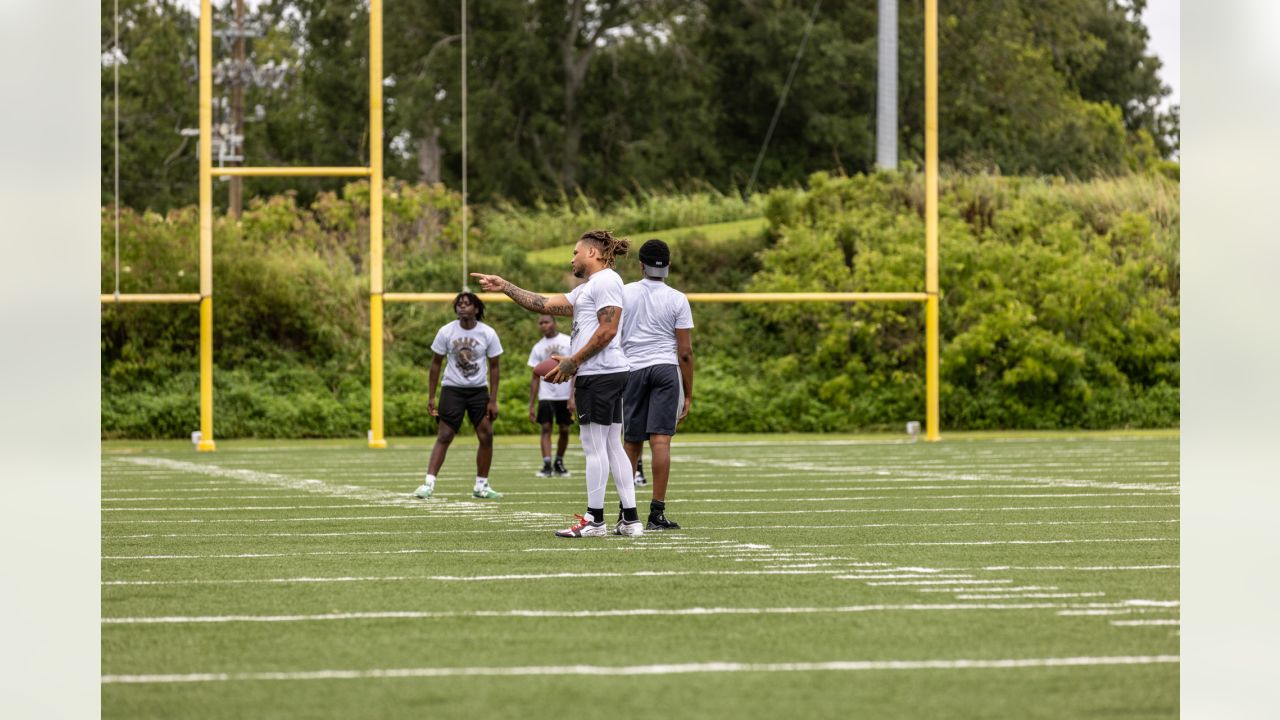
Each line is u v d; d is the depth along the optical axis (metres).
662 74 108.38
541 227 88.62
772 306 78.81
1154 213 82.31
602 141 108.94
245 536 25.53
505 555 22.45
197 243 74.50
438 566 21.16
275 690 12.99
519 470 44.88
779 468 45.16
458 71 103.00
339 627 16.06
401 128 101.62
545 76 105.75
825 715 12.03
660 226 89.75
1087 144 112.81
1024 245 77.50
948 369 74.88
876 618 16.59
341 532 26.12
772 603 17.66
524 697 12.67
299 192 101.25
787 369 76.00
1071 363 74.88
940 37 111.38
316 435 71.06
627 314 26.44
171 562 21.78
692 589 18.80
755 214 90.62
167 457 54.00
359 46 103.00
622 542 24.23
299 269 77.25
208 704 12.49
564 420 42.16
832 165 110.19
